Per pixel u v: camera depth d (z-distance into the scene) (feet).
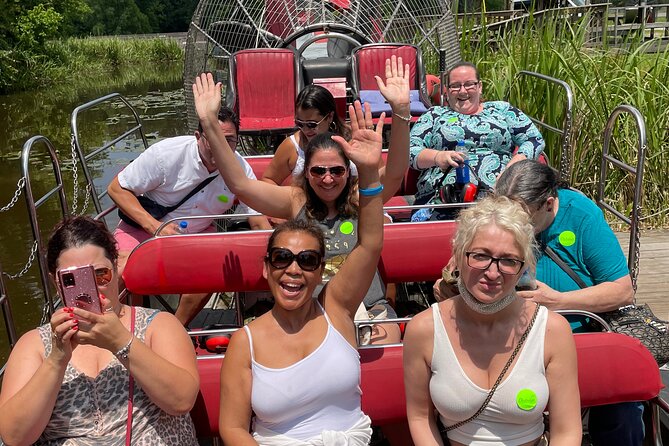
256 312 12.16
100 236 8.18
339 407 8.33
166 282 10.96
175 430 8.14
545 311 7.96
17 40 88.43
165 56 115.24
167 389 7.74
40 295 20.92
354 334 8.77
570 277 10.38
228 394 8.25
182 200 13.71
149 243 10.93
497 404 7.77
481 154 14.97
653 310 15.85
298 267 8.04
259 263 10.92
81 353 8.17
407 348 8.18
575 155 22.82
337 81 21.88
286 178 15.57
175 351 8.29
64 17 104.63
